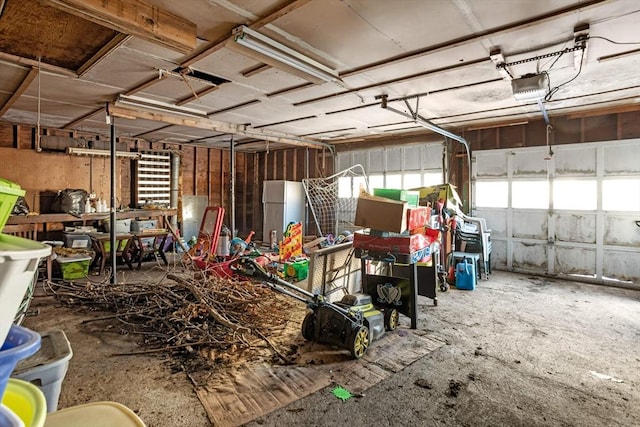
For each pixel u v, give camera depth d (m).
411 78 3.71
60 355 1.13
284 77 3.71
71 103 4.77
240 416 2.04
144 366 2.61
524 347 3.01
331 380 2.45
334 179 8.36
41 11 2.42
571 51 2.97
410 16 2.45
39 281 4.98
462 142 6.29
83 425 0.79
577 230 5.48
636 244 5.01
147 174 7.88
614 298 4.49
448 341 3.13
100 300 3.86
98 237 5.69
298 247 5.54
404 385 2.40
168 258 7.04
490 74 3.60
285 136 7.33
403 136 7.24
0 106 4.79
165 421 1.99
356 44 2.89
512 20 2.51
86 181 6.96
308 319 3.07
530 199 5.89
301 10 2.36
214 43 2.82
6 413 0.61
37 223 6.27
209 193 9.32
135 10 2.21
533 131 5.88
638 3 2.26
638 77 3.75
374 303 3.61
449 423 2.00
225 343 2.88
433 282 4.12
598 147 5.28
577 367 2.66
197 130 6.81
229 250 5.26
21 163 6.21
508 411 2.12
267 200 8.59
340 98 4.52
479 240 5.53
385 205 3.31
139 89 4.07
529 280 5.47
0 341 0.62
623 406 2.17
